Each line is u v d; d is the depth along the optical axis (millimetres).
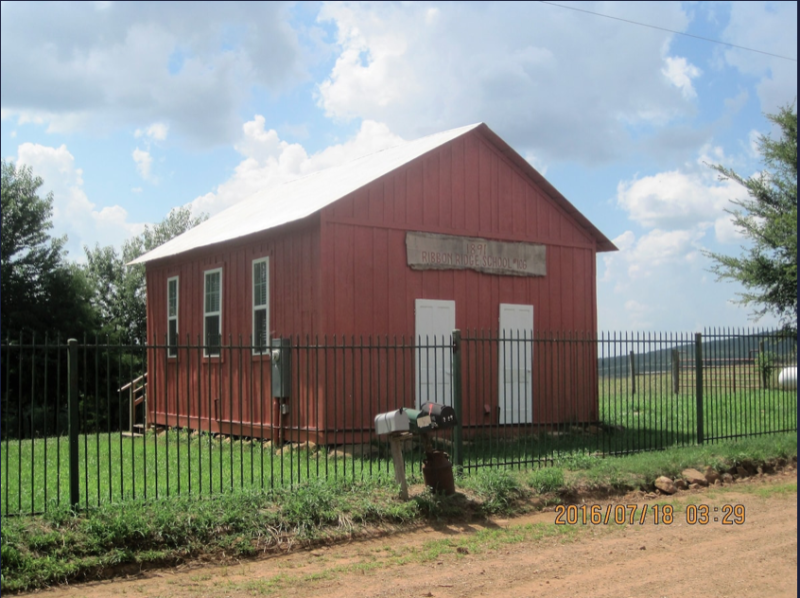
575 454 12109
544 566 7434
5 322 29469
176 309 19359
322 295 14062
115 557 7254
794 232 25250
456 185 16234
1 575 6770
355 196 14680
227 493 8883
